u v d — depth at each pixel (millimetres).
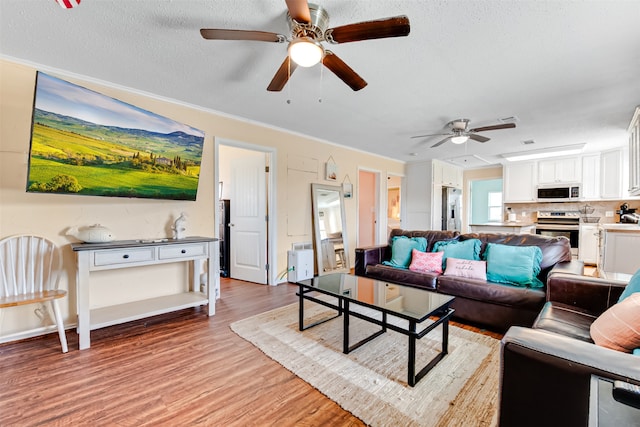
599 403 788
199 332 2447
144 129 2570
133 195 2557
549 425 899
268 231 4078
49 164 2031
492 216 8508
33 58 2234
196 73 2475
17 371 1835
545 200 5895
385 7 1670
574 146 4914
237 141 3607
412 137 4531
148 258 2490
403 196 6793
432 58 2189
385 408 1515
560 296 1949
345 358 2014
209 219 3373
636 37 1888
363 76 2486
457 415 1459
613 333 1197
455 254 3043
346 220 5234
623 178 4961
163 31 1900
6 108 2205
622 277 2182
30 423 1395
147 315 2486
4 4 1622
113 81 2633
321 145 4754
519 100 2984
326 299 3369
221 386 1705
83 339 2139
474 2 1602
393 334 2402
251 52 2145
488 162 6574
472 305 2574
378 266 3334
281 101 3084
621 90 2727
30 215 2303
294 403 1560
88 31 1894
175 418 1441
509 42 1974
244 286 3984
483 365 1916
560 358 883
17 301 1919
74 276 2496
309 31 1645
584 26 1787
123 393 1630
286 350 2127
